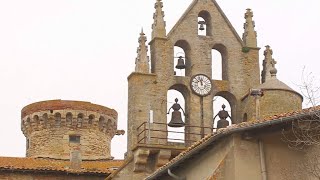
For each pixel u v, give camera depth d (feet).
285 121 89.76
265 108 149.18
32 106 219.61
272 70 154.51
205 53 155.63
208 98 152.76
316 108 88.22
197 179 103.86
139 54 152.35
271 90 150.10
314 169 89.25
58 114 216.54
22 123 223.92
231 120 154.10
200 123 150.71
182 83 152.46
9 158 173.68
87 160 203.92
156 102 150.20
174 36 154.92
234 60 157.07
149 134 147.02
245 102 153.17
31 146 219.41
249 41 159.02
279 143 94.48
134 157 147.33
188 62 154.92
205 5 159.12
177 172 110.83
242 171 92.84
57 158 211.41
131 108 150.00
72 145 215.92
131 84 151.12
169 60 153.38
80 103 217.77
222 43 157.38
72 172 166.30
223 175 93.81
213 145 98.78
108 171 168.45
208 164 100.68
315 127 89.86
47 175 166.50
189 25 156.66
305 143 89.97
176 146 146.61
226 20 159.22
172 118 148.15
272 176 93.35
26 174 165.37
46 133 217.36
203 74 153.79
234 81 155.63
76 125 217.15
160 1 156.35
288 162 93.66
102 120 221.05
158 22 154.81
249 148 94.12
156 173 114.21
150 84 150.82
